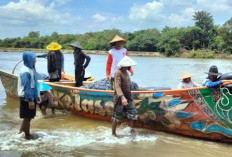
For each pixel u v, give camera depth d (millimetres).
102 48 93750
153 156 4746
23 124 5418
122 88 5656
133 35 93750
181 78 6629
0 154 4680
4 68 22391
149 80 16922
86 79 10195
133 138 5660
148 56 77188
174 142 5457
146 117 6137
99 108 6824
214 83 5160
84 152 4859
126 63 5535
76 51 8766
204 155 4809
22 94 5148
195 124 5520
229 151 5012
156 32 91062
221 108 5203
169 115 5785
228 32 79312
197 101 5438
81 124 6703
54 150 4922
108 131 6145
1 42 101125
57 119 7145
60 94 7727
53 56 8609
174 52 76688
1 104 8742
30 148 4988
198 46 85375
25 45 100688
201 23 88750
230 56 69688
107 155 4754
